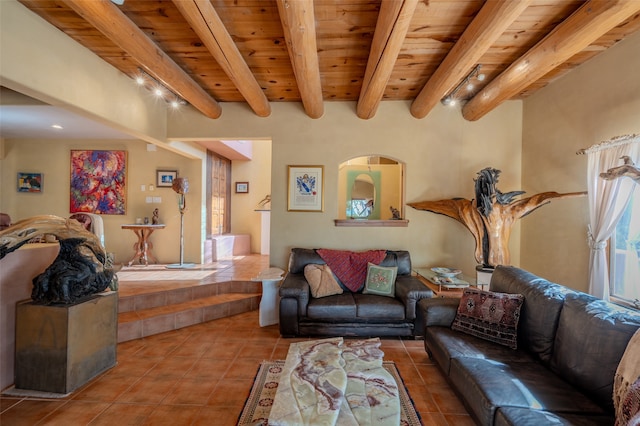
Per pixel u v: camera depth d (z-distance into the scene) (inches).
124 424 74.2
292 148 160.4
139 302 136.7
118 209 213.8
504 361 76.9
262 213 268.4
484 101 136.6
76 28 96.0
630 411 47.4
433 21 93.1
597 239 105.6
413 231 158.2
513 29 97.3
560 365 71.0
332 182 159.6
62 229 88.7
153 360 105.2
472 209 138.2
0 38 79.3
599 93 110.3
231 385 90.5
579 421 54.5
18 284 89.2
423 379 94.2
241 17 91.4
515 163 155.7
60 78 97.3
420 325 121.6
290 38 85.5
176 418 76.4
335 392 61.3
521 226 155.7
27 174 210.8
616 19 80.0
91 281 92.7
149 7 87.0
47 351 85.4
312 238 160.4
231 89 145.6
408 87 142.8
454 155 157.5
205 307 141.4
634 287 99.0
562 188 128.4
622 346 59.1
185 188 197.0
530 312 83.3
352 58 115.3
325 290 130.0
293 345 84.4
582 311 70.0
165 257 215.9
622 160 97.3
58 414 77.3
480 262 134.7
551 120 134.9
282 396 60.7
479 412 63.1
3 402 81.4
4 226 130.6
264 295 136.8
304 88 119.3
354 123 159.0
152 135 149.4
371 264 139.6
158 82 135.0
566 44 91.4
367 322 122.4
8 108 145.1
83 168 212.7
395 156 158.6
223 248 250.5
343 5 85.6
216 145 213.8
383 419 55.3
